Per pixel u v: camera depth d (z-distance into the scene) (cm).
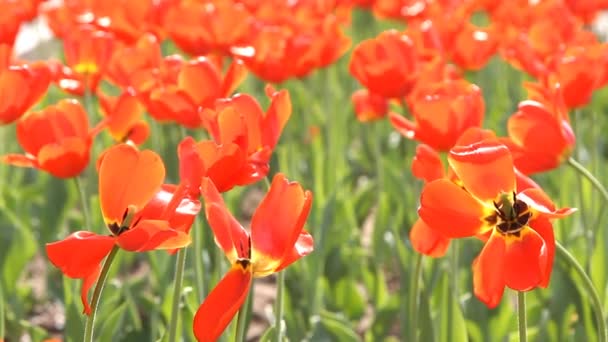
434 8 927
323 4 941
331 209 673
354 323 701
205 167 348
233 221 324
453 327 509
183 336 498
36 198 840
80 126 479
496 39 763
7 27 682
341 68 1182
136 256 816
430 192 343
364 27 1338
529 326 593
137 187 322
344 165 909
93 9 842
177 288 399
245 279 315
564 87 570
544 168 434
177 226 321
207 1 793
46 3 978
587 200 669
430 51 681
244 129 363
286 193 323
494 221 344
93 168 778
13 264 671
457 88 530
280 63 653
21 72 478
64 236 775
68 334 509
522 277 337
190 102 487
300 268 671
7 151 923
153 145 882
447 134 495
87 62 662
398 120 513
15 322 659
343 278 696
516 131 432
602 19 1518
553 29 695
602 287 555
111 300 544
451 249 555
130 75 573
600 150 998
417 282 495
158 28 744
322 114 996
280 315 444
